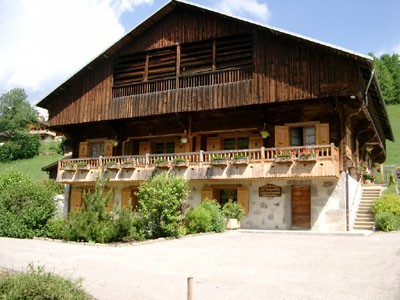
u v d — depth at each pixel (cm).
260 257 1197
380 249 1288
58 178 2527
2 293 689
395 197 2034
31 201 1753
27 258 1161
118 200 2442
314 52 1994
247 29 2178
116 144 2602
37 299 689
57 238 1673
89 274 961
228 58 2217
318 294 789
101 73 2569
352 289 819
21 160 7425
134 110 2425
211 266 1064
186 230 1802
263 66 2106
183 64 2347
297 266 1058
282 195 2047
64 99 2666
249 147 2369
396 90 8688
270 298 768
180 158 2169
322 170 1858
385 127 3103
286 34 2019
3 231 1728
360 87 1909
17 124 7688
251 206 2103
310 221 1977
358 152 2731
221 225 1923
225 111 2284
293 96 2009
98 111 2533
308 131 2144
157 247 1409
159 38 2427
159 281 900
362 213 2086
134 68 2492
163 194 1664
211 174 2077
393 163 5256
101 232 1527
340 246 1386
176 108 2298
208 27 2292
